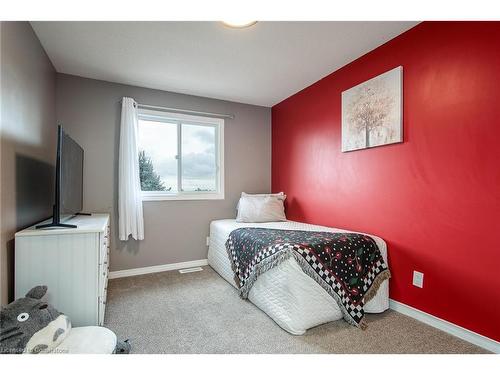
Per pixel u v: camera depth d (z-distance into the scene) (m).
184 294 2.42
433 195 1.83
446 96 1.74
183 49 2.24
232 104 3.59
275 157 3.77
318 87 2.92
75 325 1.57
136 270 3.01
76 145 2.17
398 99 2.02
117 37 2.05
